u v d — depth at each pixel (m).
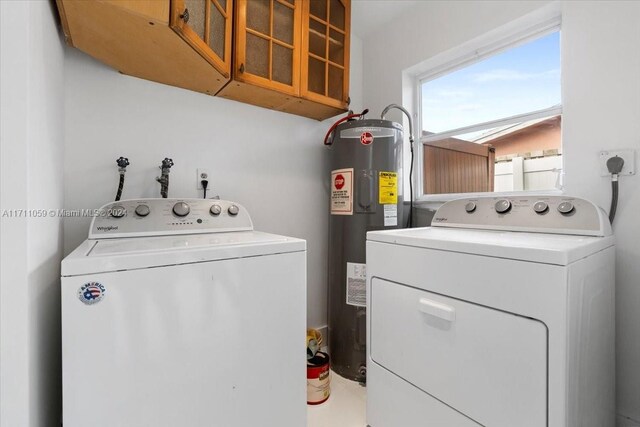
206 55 1.21
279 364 1.00
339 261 1.81
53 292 0.92
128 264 0.74
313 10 1.74
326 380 1.58
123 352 0.73
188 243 0.96
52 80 0.94
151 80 1.44
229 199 1.70
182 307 0.81
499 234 1.16
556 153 1.54
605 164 1.22
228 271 0.89
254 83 1.47
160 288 0.78
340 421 1.41
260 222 1.83
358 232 1.73
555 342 0.75
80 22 0.98
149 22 0.98
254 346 0.94
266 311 0.97
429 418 1.01
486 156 1.83
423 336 1.03
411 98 2.15
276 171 1.89
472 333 0.90
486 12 1.65
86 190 1.30
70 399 0.68
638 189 1.15
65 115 1.25
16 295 0.62
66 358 0.68
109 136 1.35
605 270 1.01
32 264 0.67
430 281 1.01
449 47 1.82
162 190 1.42
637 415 1.15
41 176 0.76
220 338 0.87
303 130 2.02
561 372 0.74
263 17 1.52
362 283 1.73
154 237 1.16
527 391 0.79
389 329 1.15
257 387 0.95
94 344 0.70
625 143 1.18
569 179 1.33
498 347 0.84
